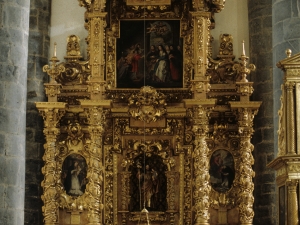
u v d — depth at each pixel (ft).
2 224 58.85
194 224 72.33
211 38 77.05
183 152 75.56
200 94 73.26
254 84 77.87
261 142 76.38
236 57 79.15
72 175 75.05
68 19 80.18
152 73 77.41
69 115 75.77
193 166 74.49
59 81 75.92
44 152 75.92
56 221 72.95
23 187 61.11
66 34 79.92
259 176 76.18
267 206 75.05
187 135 75.66
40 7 79.00
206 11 75.05
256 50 78.18
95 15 74.69
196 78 73.51
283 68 56.80
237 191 74.28
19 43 62.08
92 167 72.59
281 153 56.65
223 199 74.28
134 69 77.51
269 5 78.07
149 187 75.72
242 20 79.92
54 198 72.79
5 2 61.77
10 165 59.98
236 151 75.15
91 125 73.00
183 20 77.92
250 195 72.33
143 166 76.18
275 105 65.51
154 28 78.18
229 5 80.23
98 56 74.28
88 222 71.77
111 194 74.95
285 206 55.16
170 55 77.61
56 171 74.59
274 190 75.00
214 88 75.61
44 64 78.33
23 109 61.87
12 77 61.21
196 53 74.13
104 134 75.92
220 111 75.15
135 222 74.84
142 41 78.02
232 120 75.56
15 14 62.08
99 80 73.67
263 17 78.18
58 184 74.38
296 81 56.29
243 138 73.56
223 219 74.18
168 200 74.79
